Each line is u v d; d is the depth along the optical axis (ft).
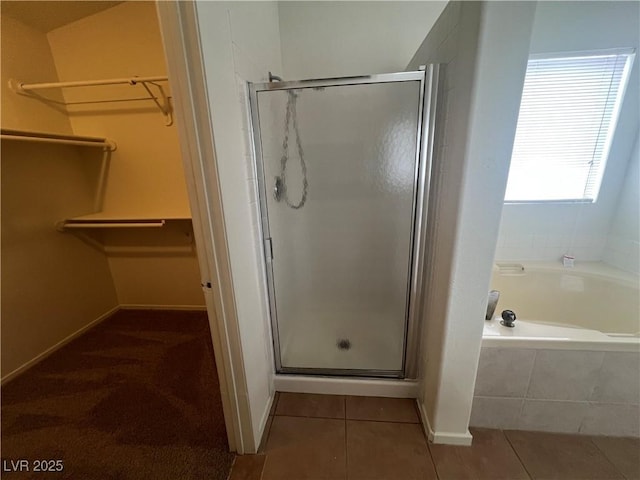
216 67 2.84
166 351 6.24
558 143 6.30
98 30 6.03
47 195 6.20
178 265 7.72
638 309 5.61
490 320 4.45
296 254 5.55
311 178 5.18
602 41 5.63
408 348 4.73
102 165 6.93
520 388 4.00
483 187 3.03
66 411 4.70
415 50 5.77
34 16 5.50
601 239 6.66
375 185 5.07
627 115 5.89
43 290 6.16
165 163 6.79
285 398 4.92
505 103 2.76
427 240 4.17
